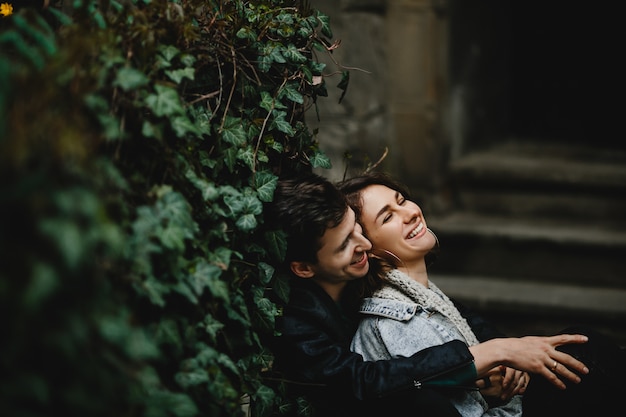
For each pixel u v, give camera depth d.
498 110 6.24
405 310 2.55
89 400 1.48
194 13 2.21
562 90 6.39
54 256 1.41
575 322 4.42
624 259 4.75
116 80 1.82
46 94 1.55
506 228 4.98
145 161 1.98
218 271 2.04
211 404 2.04
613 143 6.25
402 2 5.20
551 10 6.36
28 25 1.79
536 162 5.44
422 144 5.27
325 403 2.47
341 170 5.05
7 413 1.40
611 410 2.71
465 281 4.86
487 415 2.54
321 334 2.48
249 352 2.32
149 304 1.93
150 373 1.72
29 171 1.45
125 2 2.13
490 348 2.46
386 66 5.24
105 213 1.51
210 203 2.15
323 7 5.05
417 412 2.34
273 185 2.39
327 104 5.07
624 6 6.23
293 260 2.53
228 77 2.39
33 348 1.44
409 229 2.63
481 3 5.80
